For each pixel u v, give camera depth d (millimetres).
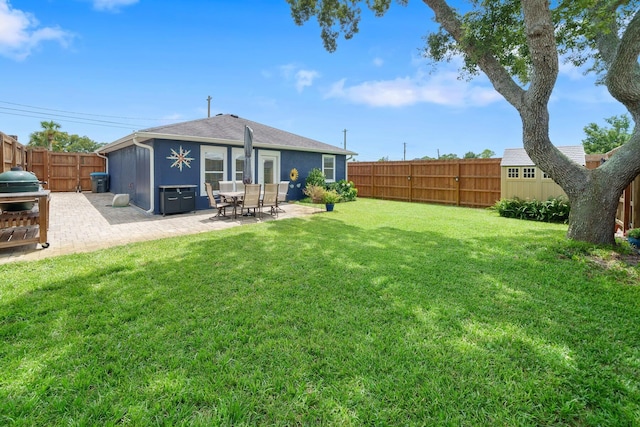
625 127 22781
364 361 2215
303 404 1817
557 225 8297
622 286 3672
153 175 9398
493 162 12039
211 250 5180
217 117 13539
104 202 12266
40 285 3533
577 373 2094
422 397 1877
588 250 5055
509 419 1713
